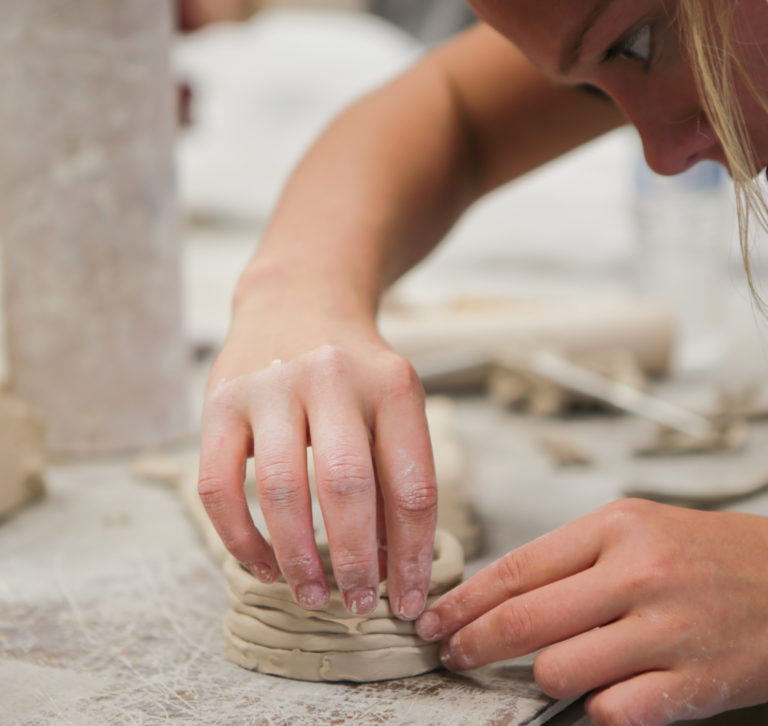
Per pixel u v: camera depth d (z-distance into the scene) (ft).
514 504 3.01
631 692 1.69
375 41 8.22
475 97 3.09
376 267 2.53
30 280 3.28
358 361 1.94
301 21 8.51
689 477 3.25
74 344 3.33
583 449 3.62
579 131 3.20
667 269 5.28
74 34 3.14
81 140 3.19
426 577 1.86
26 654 2.08
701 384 4.48
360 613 1.79
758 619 1.75
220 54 8.17
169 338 3.49
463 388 4.40
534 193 7.10
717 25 1.80
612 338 4.45
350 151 2.82
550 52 1.96
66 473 3.33
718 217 5.31
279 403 1.91
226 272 6.60
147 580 2.48
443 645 1.92
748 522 1.89
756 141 2.00
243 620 2.00
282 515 1.80
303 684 1.92
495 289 6.26
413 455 1.84
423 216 2.86
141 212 3.32
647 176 5.33
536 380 4.08
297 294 2.26
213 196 8.31
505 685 1.89
